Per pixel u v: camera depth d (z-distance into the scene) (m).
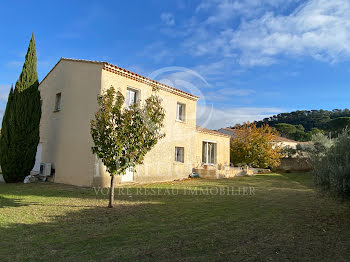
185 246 4.28
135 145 7.29
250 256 3.88
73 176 11.73
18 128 12.40
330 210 7.30
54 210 6.78
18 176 12.48
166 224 5.63
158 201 8.35
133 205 7.63
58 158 12.83
